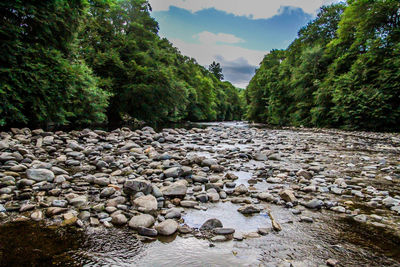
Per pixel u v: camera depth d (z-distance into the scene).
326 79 23.11
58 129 10.67
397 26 18.89
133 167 4.39
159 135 9.60
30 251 1.73
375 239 2.05
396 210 2.71
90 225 2.18
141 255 1.74
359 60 19.12
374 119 17.58
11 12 7.93
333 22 30.19
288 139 11.09
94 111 13.04
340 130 18.67
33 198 2.68
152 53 25.53
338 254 1.81
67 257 1.67
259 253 1.80
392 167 4.93
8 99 7.76
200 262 1.67
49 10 9.11
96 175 3.72
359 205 2.89
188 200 2.89
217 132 13.82
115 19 23.86
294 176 4.19
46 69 8.66
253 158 5.95
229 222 2.36
